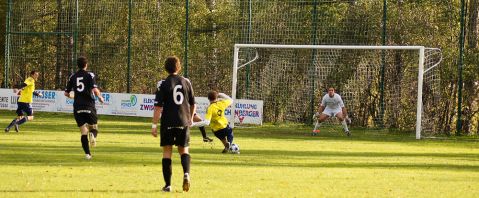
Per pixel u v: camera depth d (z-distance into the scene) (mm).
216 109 42312
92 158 37375
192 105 26125
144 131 60688
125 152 41250
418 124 61000
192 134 58625
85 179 28875
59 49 86625
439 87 68250
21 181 27859
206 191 26062
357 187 28000
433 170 35656
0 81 97375
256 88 76000
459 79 65188
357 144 52500
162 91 25547
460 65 64938
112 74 83938
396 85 70188
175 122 25406
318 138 58000
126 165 34344
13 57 86500
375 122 70875
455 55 69688
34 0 88375
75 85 37594
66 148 42875
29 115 56125
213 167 34219
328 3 74688
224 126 42250
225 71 79625
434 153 46656
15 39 86688
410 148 50250
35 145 44500
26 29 88125
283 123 73688
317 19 74750
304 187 27625
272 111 74500
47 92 81812
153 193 25297
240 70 77312
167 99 25641
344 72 72688
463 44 67688
